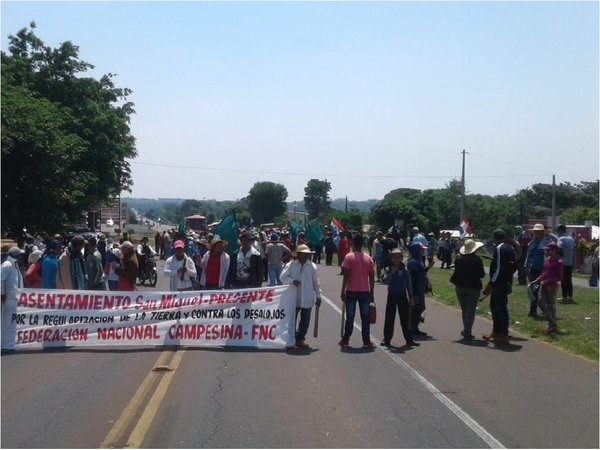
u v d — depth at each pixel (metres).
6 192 27.80
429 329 16.05
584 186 100.62
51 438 7.53
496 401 9.37
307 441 7.48
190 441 7.44
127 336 13.56
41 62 42.19
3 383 10.27
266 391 9.76
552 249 14.73
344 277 13.68
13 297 13.32
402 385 10.24
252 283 16.84
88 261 16.84
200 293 13.67
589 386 10.29
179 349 13.27
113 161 42.84
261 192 146.25
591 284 25.88
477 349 13.39
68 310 13.50
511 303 19.27
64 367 11.52
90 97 42.94
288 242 28.53
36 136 27.70
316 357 12.50
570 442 7.57
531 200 98.44
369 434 7.77
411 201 65.19
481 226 70.31
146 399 9.21
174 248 15.17
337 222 43.91
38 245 25.58
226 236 20.12
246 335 13.48
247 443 7.39
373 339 14.63
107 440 7.45
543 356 12.67
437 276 30.86
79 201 33.34
